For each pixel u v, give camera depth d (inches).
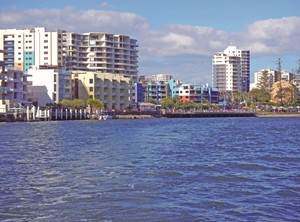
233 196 1144.2
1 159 1893.5
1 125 4987.7
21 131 3941.9
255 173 1518.2
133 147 2487.7
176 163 1775.3
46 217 965.2
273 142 2891.2
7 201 1096.8
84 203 1077.8
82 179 1389.0
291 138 3267.7
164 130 4340.6
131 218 957.8
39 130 4119.1
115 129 4429.1
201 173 1509.6
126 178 1407.5
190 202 1082.7
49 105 7086.6
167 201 1094.4
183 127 4997.5
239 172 1536.7
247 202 1079.6
